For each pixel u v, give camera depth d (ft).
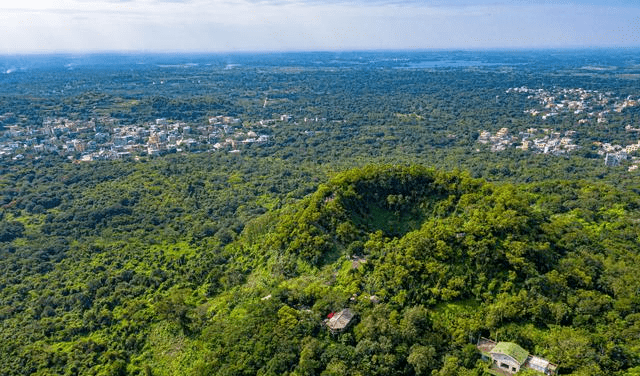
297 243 419.13
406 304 334.03
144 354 361.92
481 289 332.39
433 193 447.83
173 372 339.77
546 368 269.64
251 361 309.42
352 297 350.02
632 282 334.85
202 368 319.68
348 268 384.88
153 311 403.75
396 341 301.63
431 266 345.51
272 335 321.93
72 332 390.83
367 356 292.81
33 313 419.13
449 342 301.02
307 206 462.19
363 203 451.53
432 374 277.03
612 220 462.19
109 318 401.49
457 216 414.82
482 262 343.05
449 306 326.03
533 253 346.54
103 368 346.54
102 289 444.55
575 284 337.52
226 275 444.96
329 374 279.08
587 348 274.98
